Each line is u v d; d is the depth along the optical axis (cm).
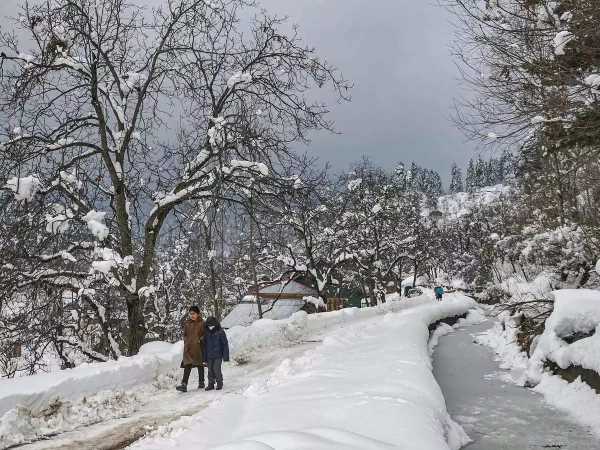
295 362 1245
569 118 805
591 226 1894
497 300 4097
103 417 877
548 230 2375
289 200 1639
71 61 1433
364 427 644
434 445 578
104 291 1577
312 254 3231
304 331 2080
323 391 861
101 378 990
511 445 871
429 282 7006
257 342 1719
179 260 1792
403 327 1970
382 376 971
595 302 1301
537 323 1695
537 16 810
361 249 3909
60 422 829
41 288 1382
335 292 4194
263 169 1498
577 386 1116
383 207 4206
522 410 1088
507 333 2067
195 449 654
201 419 789
